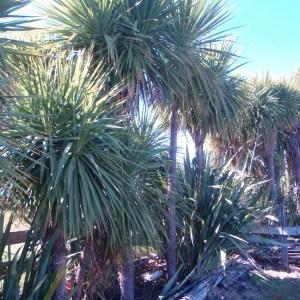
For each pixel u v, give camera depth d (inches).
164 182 215.5
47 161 154.4
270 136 410.3
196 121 270.1
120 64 205.3
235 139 380.2
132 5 212.8
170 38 215.9
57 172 146.6
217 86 242.4
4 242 156.7
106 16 203.5
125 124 183.2
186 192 253.8
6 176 128.2
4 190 145.0
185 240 242.8
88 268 186.7
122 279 193.9
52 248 160.1
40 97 146.7
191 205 249.0
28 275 150.7
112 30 208.5
